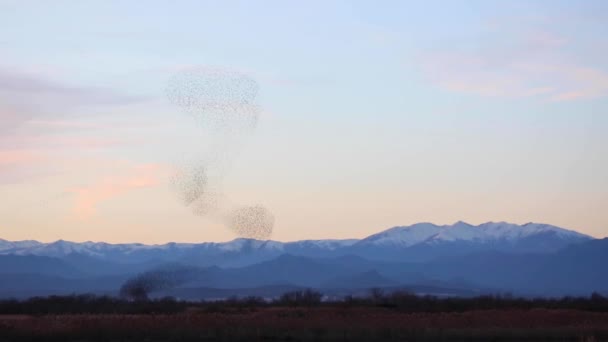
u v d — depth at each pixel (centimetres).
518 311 11062
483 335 6738
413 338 6588
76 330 6950
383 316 9581
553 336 6744
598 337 6650
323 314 10256
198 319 8356
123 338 6688
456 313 10600
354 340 6488
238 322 7956
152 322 7775
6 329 6981
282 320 8375
